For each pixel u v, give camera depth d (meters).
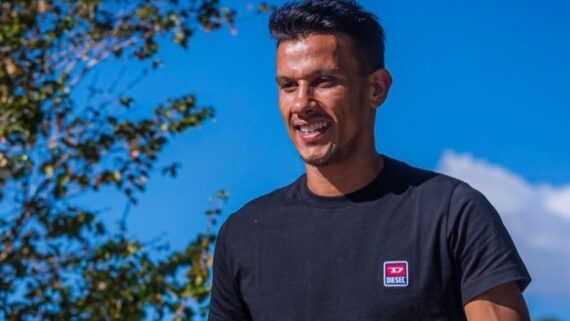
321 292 3.27
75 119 8.73
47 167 8.45
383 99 3.40
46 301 8.24
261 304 3.38
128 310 8.26
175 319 8.31
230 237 3.51
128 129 8.80
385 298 3.20
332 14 3.28
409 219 3.26
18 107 8.30
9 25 8.49
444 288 3.21
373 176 3.35
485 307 3.16
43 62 8.63
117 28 8.96
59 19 8.77
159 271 8.37
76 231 8.45
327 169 3.33
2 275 8.36
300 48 3.27
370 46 3.34
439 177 3.33
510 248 3.21
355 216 3.31
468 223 3.21
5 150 8.51
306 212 3.38
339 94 3.26
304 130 3.29
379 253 3.24
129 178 8.70
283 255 3.37
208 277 8.37
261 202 3.51
